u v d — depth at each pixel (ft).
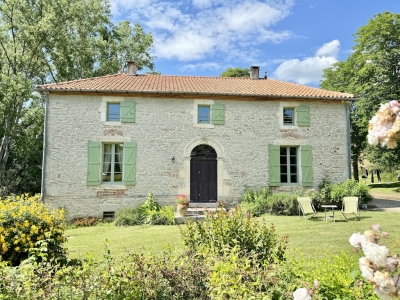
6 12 55.57
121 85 39.60
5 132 54.75
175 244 22.63
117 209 37.14
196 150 40.34
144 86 39.96
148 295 9.34
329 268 9.91
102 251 21.54
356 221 29.76
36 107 63.93
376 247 4.67
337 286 8.35
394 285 4.53
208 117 40.14
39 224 17.25
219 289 8.50
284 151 41.34
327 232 25.14
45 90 36.35
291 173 41.06
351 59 71.10
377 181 89.86
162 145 38.47
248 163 39.34
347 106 41.37
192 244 14.02
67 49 62.75
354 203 31.09
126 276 9.11
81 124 37.40
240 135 39.63
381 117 5.03
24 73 61.31
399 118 4.73
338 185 38.88
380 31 62.85
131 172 37.63
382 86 63.41
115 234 28.19
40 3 58.29
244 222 14.11
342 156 40.60
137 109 38.55
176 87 40.60
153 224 33.30
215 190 39.70
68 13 59.82
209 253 11.75
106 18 74.74
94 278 8.72
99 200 37.04
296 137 40.29
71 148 37.01
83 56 68.44
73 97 37.55
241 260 10.52
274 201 35.83
